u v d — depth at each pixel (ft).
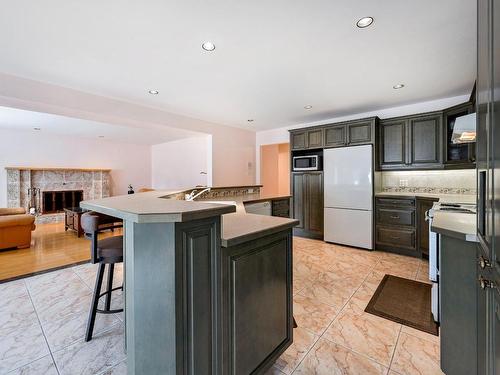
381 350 5.51
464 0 5.43
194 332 3.30
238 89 10.79
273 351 4.69
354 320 6.65
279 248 4.81
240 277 3.94
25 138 20.43
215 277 3.56
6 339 5.92
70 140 22.66
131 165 26.66
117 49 7.49
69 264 11.11
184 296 3.18
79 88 10.57
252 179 19.61
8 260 11.63
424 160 11.74
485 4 3.26
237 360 3.91
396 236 12.07
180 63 8.38
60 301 7.77
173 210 3.09
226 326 3.76
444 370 4.58
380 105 13.01
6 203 19.63
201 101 12.39
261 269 4.36
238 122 16.79
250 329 4.16
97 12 5.82
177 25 6.34
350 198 13.28
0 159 19.47
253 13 5.91
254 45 7.30
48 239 15.67
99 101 11.35
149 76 9.42
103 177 24.34
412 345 5.66
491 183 2.96
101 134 21.56
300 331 6.18
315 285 8.80
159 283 3.14
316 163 14.75
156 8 5.70
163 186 26.86
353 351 5.48
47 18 6.02
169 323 3.11
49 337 6.00
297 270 10.19
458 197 10.61
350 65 8.56
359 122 13.00
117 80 9.78
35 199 20.93
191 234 3.25
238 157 18.42
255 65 8.55
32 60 8.13
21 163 20.30
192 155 23.57
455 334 4.31
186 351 3.23
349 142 13.33
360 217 12.96
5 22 6.15
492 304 2.99
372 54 7.81
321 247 13.42
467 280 4.06
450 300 4.41
